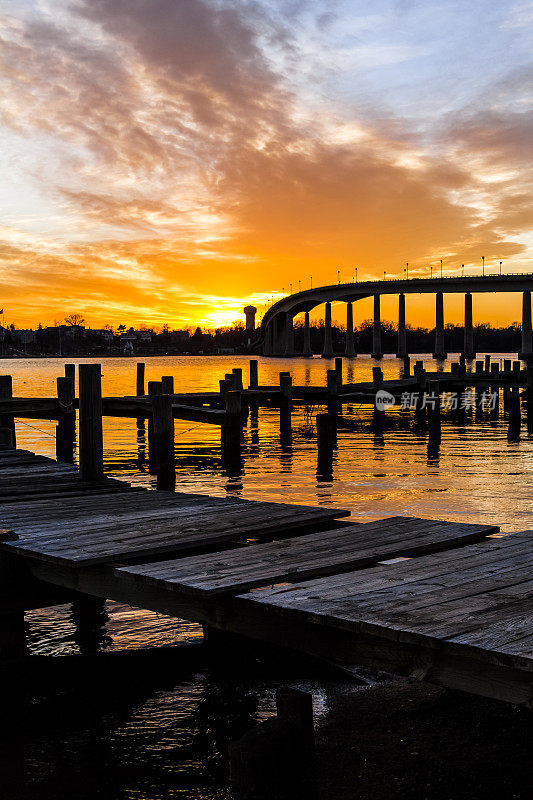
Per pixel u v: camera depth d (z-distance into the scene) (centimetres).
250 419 3594
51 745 571
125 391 5138
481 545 640
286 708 384
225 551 625
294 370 10750
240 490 1703
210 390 5388
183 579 526
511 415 2759
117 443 2700
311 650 466
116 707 629
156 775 532
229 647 711
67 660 679
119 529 720
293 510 812
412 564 574
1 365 14200
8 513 812
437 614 444
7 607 669
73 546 646
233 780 377
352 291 16962
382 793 486
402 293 16475
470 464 2103
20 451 1388
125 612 855
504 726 569
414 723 583
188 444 2716
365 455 2312
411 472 1956
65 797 504
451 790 486
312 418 3700
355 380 7106
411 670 421
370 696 637
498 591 496
